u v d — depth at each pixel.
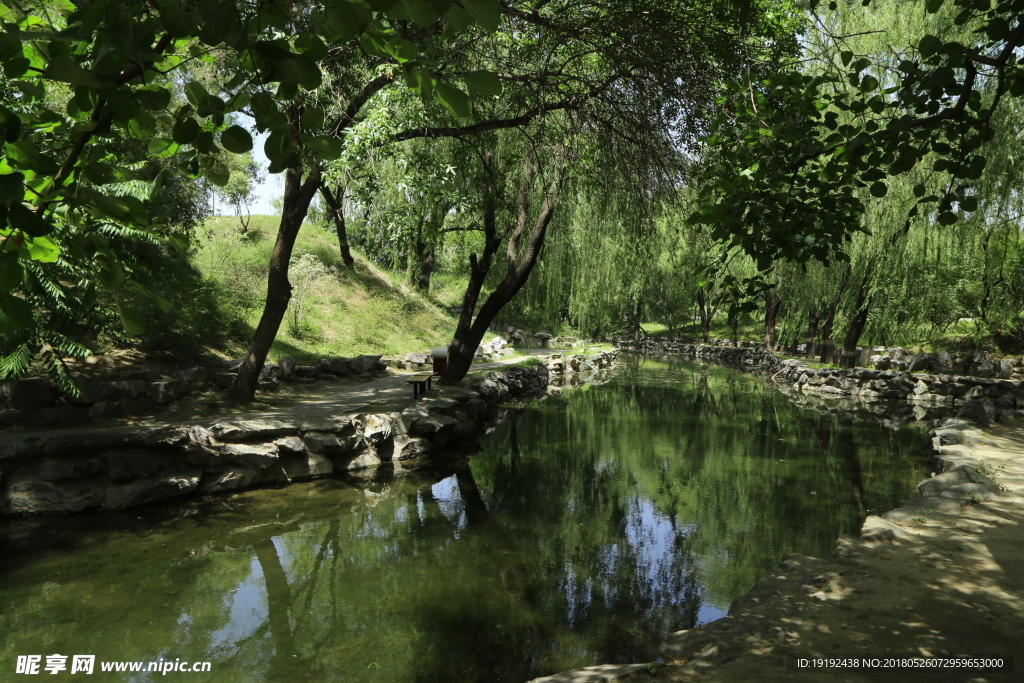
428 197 12.29
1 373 8.23
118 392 10.12
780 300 32.56
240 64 1.42
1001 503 6.99
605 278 30.67
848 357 24.44
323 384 14.90
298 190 12.06
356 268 24.88
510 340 31.27
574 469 11.22
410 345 20.91
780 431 15.16
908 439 14.22
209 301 14.55
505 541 7.54
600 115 9.91
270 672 4.64
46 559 6.71
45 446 8.08
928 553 5.49
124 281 1.59
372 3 1.21
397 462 11.20
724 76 7.88
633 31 8.04
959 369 23.25
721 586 6.23
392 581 6.34
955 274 19.78
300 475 9.98
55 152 1.53
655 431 14.98
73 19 1.14
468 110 1.38
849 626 4.16
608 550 7.25
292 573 6.52
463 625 5.42
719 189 4.32
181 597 5.92
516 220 15.24
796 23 9.31
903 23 14.36
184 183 15.02
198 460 8.98
